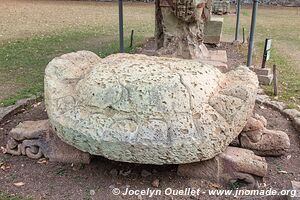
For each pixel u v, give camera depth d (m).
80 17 16.78
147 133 3.62
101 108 3.83
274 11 20.31
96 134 3.71
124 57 4.44
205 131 3.68
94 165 4.27
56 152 4.30
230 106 3.88
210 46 11.03
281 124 5.56
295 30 14.73
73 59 4.68
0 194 3.77
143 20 16.30
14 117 5.61
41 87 6.86
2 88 6.90
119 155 3.76
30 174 4.12
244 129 4.39
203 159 3.80
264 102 6.30
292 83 7.69
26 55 9.42
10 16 16.25
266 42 7.46
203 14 7.86
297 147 4.90
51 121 4.07
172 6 7.44
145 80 3.86
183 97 3.77
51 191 3.84
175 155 3.67
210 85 4.07
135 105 3.75
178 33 7.78
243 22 16.14
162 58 4.45
